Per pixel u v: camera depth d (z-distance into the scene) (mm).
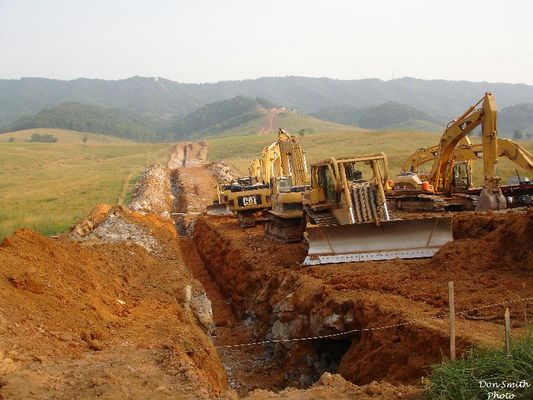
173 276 17734
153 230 25922
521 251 14094
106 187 56875
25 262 11766
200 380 8828
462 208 25469
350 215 17297
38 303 10367
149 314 13062
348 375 11391
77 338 9906
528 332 8430
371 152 76062
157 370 8953
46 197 48500
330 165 17891
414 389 8023
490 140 22547
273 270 18375
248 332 17203
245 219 28375
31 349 8641
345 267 15992
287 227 21984
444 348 9562
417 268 15148
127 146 149375
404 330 10734
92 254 16141
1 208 39312
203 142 140375
